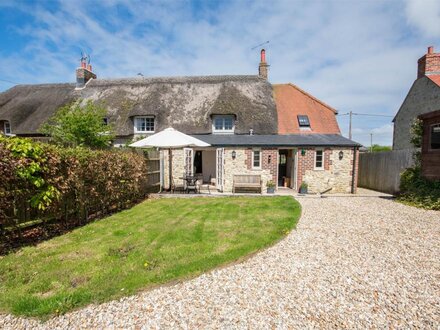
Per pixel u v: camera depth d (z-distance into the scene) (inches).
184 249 191.3
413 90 655.1
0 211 186.9
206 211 331.6
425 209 353.1
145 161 461.7
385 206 378.3
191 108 670.5
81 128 509.7
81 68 792.3
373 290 138.7
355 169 548.4
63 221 259.1
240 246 195.0
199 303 125.3
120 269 157.3
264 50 804.6
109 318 113.6
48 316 114.0
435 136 405.7
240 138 585.3
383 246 204.7
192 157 595.2
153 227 254.4
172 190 530.9
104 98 718.5
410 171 446.0
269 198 446.6
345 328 108.6
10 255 182.2
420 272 160.1
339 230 247.0
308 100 746.2
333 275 155.2
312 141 557.3
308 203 404.2
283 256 182.7
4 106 732.0
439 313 119.0
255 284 143.5
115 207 347.9
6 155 184.7
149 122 656.4
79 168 261.0
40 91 786.2
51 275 149.8
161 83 749.9
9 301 123.0
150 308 120.8
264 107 675.4
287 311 119.8
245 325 110.0
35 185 212.4
